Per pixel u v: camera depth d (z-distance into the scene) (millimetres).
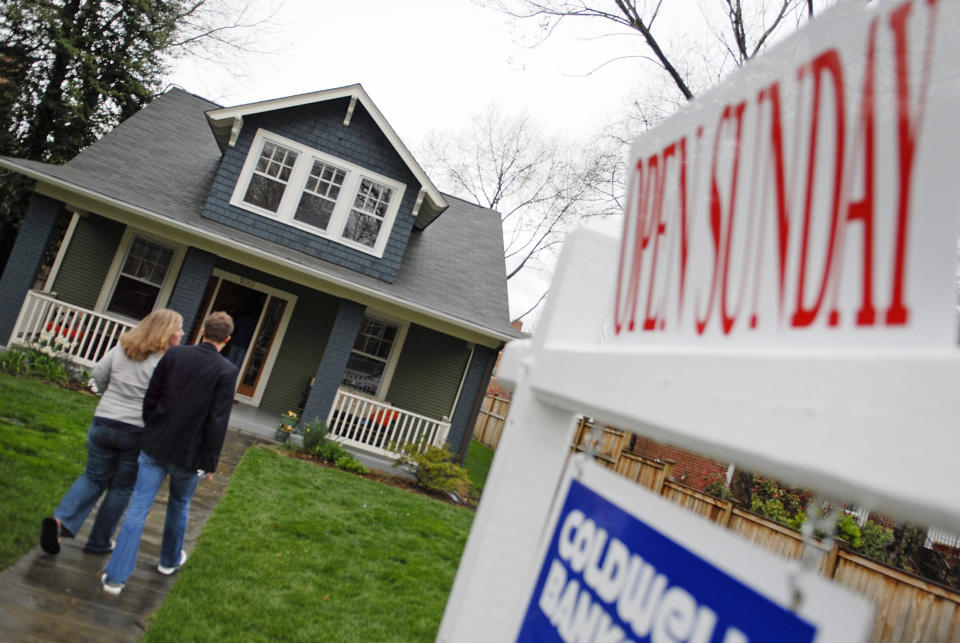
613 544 910
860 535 10281
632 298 1006
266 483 8930
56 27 18047
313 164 14211
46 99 18469
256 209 13914
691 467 16188
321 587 5934
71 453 7426
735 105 789
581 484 1057
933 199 500
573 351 1061
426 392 16047
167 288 14945
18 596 4359
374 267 14344
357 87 13844
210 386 4676
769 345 670
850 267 580
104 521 5191
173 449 4664
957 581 10562
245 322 15227
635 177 1065
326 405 13266
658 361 797
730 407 653
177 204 13641
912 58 525
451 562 7652
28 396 9664
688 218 875
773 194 702
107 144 14430
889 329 530
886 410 491
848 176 594
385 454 13609
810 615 577
